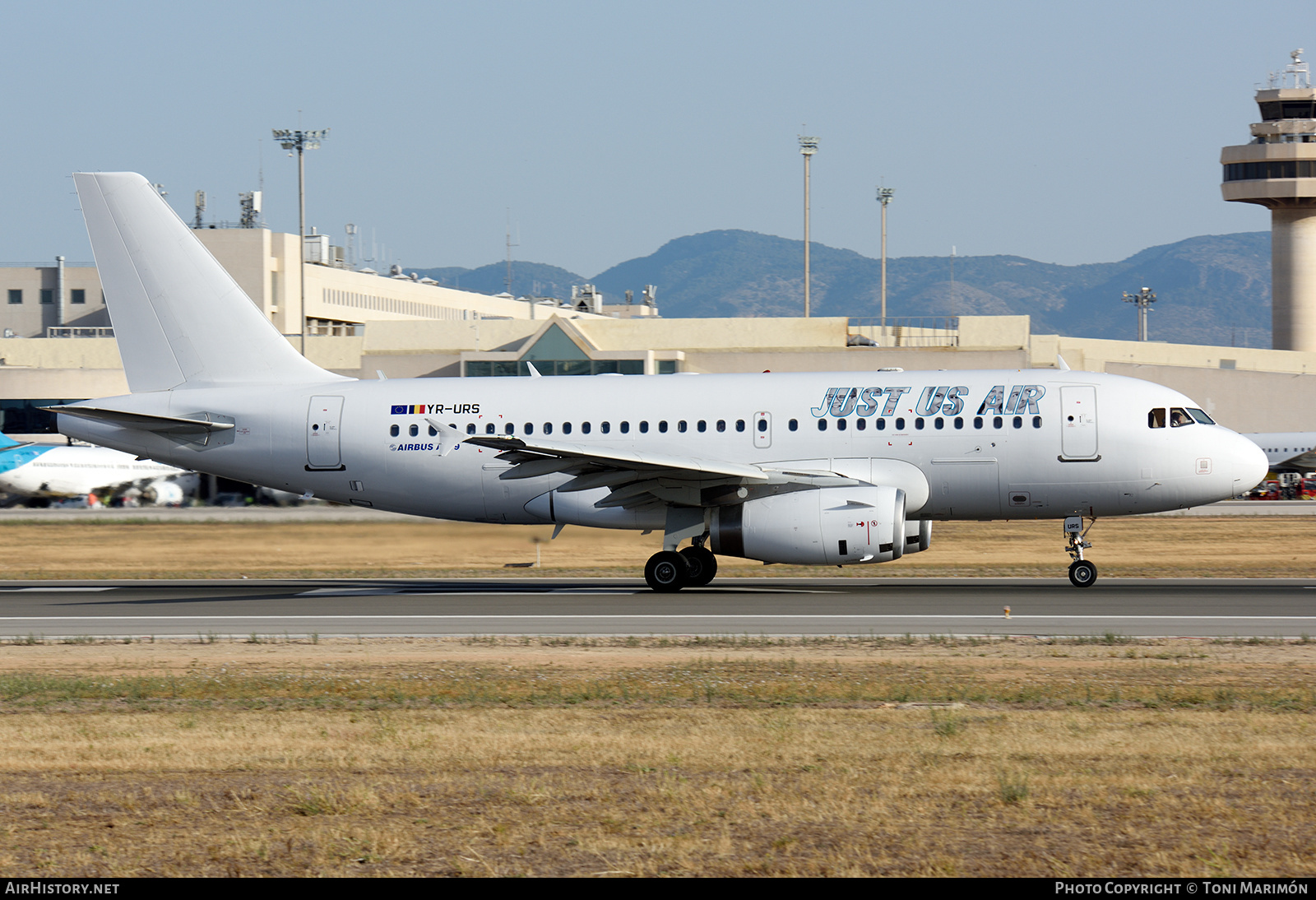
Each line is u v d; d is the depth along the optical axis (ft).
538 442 361.10
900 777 138.51
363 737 164.86
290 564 496.23
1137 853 113.19
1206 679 208.44
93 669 234.58
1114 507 359.46
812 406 366.02
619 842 117.29
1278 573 416.05
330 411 394.93
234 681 217.56
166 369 409.90
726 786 135.74
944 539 572.92
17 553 551.59
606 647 254.68
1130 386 360.89
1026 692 195.11
